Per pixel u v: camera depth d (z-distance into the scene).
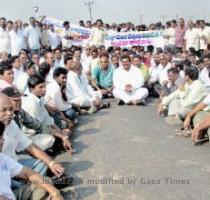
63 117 6.68
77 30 15.65
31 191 3.63
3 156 3.51
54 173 4.30
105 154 5.47
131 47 13.84
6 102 3.93
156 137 6.20
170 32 14.70
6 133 4.03
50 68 8.34
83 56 11.41
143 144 5.88
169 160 5.18
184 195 4.15
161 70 9.83
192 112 6.03
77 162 5.19
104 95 9.72
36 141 5.15
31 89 5.44
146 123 7.08
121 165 5.05
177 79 8.11
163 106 7.48
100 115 7.85
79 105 7.93
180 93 7.06
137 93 8.74
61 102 6.80
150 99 9.60
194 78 6.31
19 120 4.94
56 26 15.79
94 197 4.16
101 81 9.88
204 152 5.44
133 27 15.58
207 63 8.73
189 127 6.23
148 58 11.43
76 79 8.08
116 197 4.15
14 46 13.27
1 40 12.94
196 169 4.85
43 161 4.33
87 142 6.05
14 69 8.49
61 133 5.66
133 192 4.26
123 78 8.83
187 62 9.00
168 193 4.21
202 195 4.14
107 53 10.13
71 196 4.19
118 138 6.21
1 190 3.24
